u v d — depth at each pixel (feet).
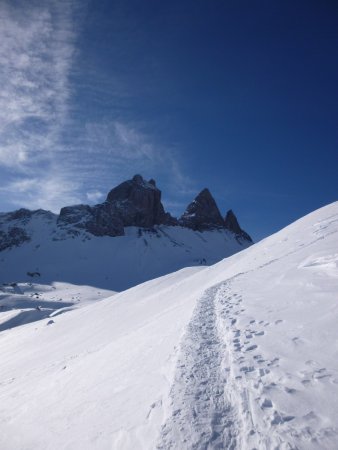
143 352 35.24
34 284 554.05
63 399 33.81
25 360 90.68
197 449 15.72
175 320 44.93
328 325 23.50
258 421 16.28
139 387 25.84
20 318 248.11
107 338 72.02
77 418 26.53
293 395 17.26
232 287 50.26
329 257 41.14
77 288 557.74
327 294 29.66
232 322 31.32
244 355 23.29
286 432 14.90
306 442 13.99
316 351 20.77
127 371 31.45
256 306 34.47
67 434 24.58
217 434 16.44
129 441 18.99
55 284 585.22
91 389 31.73
